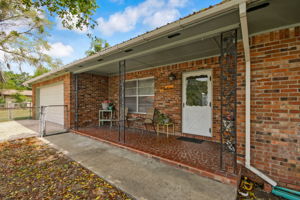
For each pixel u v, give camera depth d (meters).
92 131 5.49
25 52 6.84
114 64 4.95
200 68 4.27
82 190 2.19
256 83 2.50
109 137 4.67
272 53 2.36
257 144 2.49
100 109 6.90
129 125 6.25
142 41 2.81
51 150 3.86
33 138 5.00
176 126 4.81
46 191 2.17
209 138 4.17
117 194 2.08
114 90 6.97
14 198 2.02
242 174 2.67
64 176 2.58
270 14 1.93
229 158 2.94
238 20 2.08
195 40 2.65
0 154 3.61
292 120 2.21
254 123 2.51
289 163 2.22
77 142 4.53
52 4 3.19
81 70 5.48
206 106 4.23
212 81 4.06
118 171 2.71
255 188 2.43
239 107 2.69
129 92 6.36
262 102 2.44
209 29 2.36
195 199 1.92
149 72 5.56
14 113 13.11
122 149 3.84
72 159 3.28
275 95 2.33
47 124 7.04
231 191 2.08
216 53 3.79
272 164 2.35
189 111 4.57
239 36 2.59
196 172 2.55
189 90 4.57
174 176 2.50
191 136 4.53
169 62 4.72
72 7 3.25
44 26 6.43
